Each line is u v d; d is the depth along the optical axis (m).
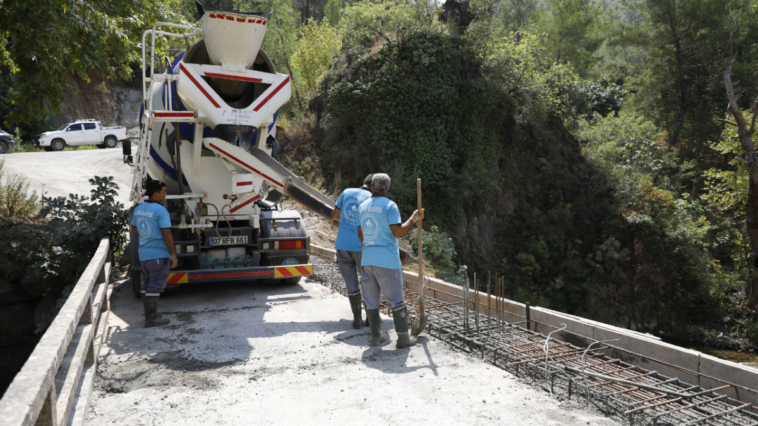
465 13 18.19
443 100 16.34
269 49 25.16
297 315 5.95
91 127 27.64
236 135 5.92
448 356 4.55
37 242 8.08
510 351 4.66
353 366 4.30
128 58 11.40
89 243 7.91
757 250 17.19
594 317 17.53
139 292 6.55
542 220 18.59
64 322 2.90
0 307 8.46
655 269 18.77
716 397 3.72
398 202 15.37
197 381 3.96
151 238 5.42
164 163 6.80
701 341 17.34
